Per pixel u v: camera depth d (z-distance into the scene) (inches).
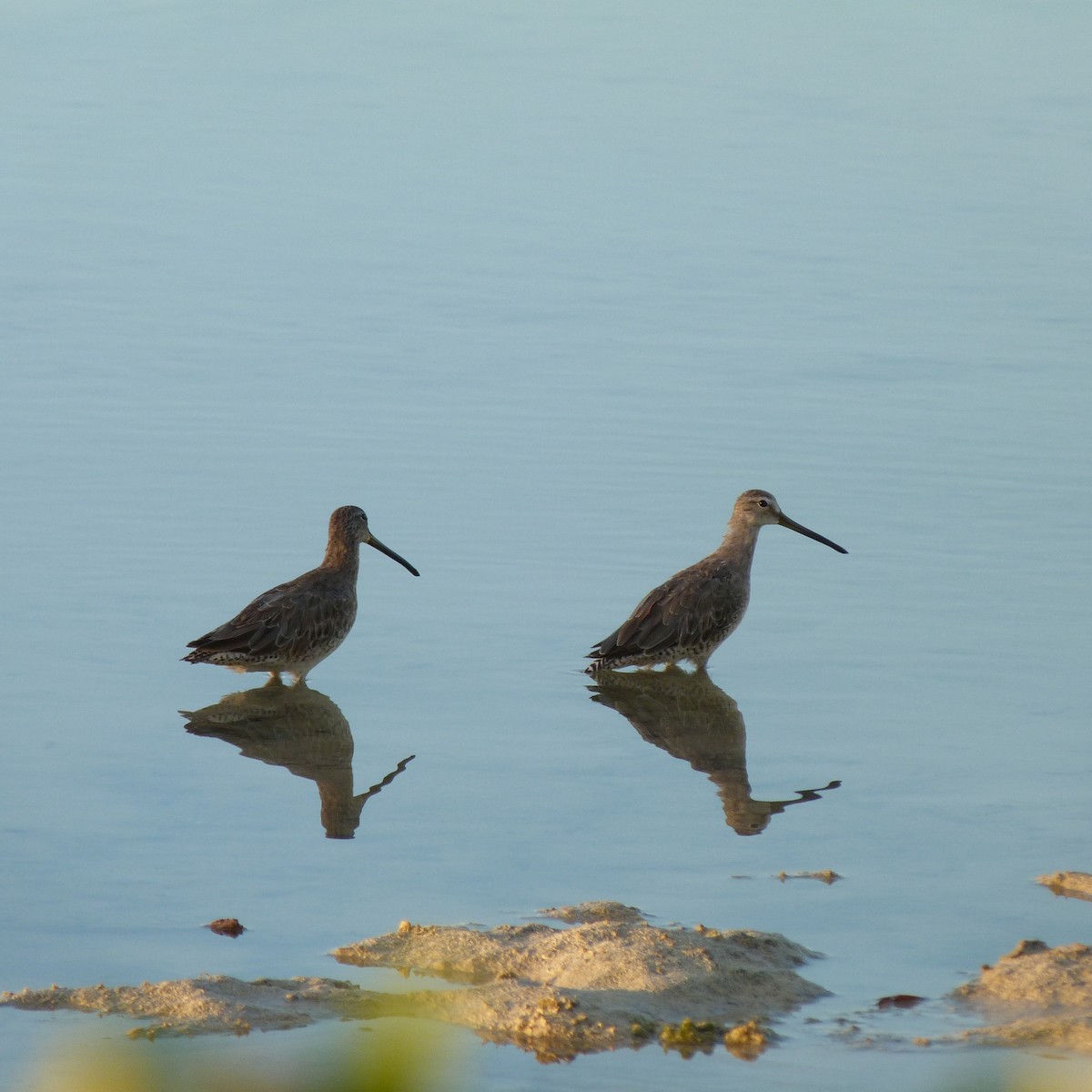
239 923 435.8
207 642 616.4
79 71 1594.5
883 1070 359.3
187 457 834.2
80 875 465.1
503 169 1348.4
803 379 946.7
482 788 537.3
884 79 1617.9
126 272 1116.5
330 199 1275.8
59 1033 370.0
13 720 583.8
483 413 899.4
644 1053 367.6
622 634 644.7
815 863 477.4
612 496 802.2
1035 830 497.0
